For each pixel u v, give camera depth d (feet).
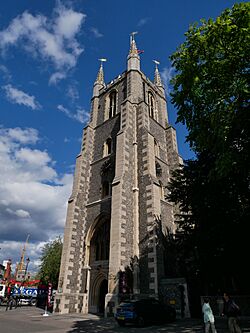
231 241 46.37
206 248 49.98
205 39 37.83
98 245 78.38
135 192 74.33
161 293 60.59
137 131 87.71
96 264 74.69
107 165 87.81
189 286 59.72
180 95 41.50
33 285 169.17
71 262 75.10
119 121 95.14
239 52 35.50
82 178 90.17
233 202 48.24
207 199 52.34
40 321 53.01
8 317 61.00
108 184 84.58
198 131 40.55
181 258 61.62
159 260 63.57
